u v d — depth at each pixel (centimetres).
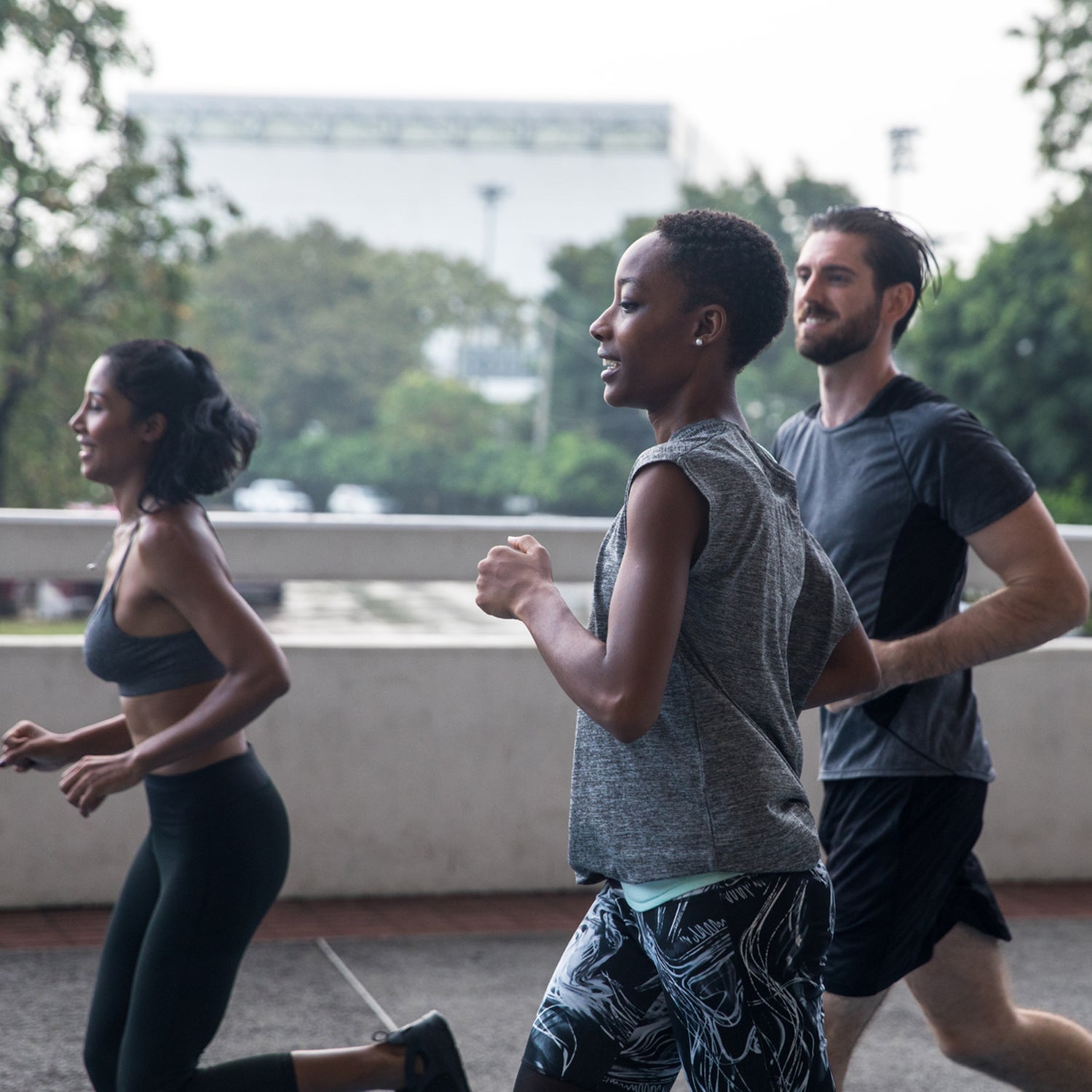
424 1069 390
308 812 739
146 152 3503
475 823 759
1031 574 391
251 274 14688
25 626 2436
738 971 265
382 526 730
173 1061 372
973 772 405
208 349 12662
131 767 358
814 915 275
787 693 283
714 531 261
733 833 265
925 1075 538
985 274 5269
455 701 754
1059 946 702
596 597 276
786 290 283
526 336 16038
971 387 5225
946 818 398
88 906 715
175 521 380
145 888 390
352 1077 385
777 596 275
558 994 298
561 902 754
